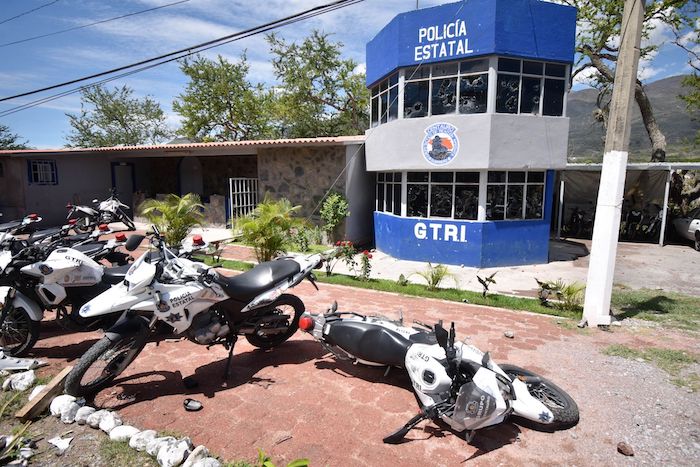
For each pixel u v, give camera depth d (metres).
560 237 16.98
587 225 17.22
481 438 3.41
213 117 28.67
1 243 4.60
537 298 8.03
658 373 4.65
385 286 8.27
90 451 3.12
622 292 8.84
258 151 14.12
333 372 4.51
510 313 6.81
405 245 11.95
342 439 3.35
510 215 11.36
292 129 28.70
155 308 3.85
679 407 3.94
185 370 4.51
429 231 11.55
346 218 13.07
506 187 11.19
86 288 4.77
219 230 15.30
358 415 3.69
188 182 19.67
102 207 9.54
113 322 4.71
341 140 12.48
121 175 18.48
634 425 3.65
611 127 6.15
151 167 19.64
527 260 11.60
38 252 4.60
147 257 4.00
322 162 13.26
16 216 15.51
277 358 4.86
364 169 14.03
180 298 3.95
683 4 17.88
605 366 4.82
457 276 10.11
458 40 10.58
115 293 3.87
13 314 4.69
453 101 11.02
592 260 6.23
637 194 17.22
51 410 3.57
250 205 15.02
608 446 3.35
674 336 5.88
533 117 10.86
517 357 5.05
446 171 11.31
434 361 3.50
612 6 18.30
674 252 13.93
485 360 3.48
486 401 3.14
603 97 22.17
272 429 3.46
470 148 10.70
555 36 10.74
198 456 2.95
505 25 10.20
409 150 11.48
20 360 4.42
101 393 4.00
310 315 4.45
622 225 16.81
